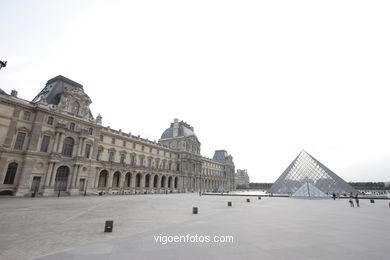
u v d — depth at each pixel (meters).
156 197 61.06
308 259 9.98
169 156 110.38
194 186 123.31
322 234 14.88
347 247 11.84
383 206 36.28
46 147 56.50
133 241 13.04
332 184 69.31
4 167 48.84
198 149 132.25
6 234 14.81
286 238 13.74
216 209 30.78
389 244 12.45
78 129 64.38
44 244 12.47
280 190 76.44
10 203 35.19
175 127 128.62
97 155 73.06
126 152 84.31
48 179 54.91
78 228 16.88
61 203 36.91
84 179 64.50
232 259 9.95
